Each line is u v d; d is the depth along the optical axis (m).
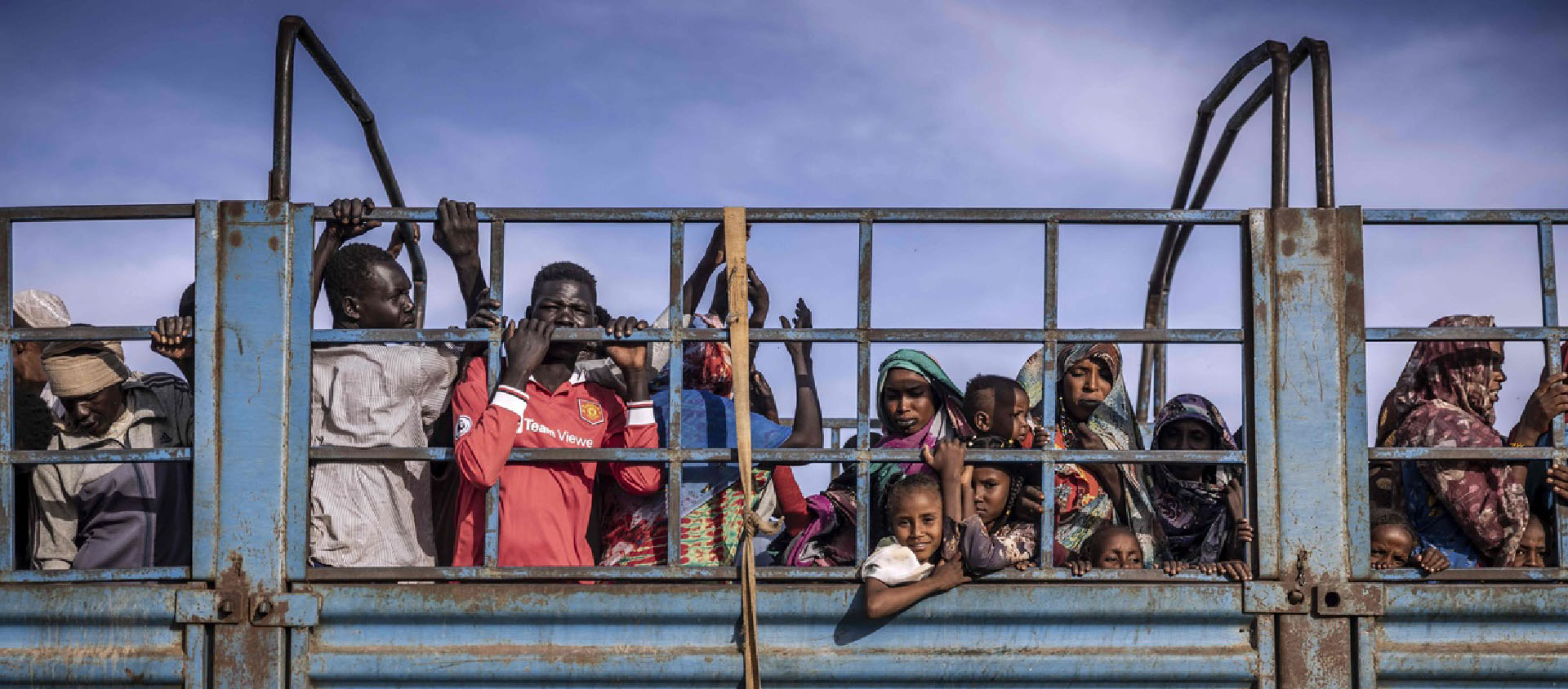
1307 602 3.06
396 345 3.64
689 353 4.20
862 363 3.18
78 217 3.18
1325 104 3.26
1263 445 3.12
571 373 3.64
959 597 3.10
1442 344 3.83
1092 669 3.06
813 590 3.10
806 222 3.22
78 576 3.08
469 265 3.51
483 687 3.07
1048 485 3.17
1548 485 3.28
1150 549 3.89
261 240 3.17
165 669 3.03
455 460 3.20
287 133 3.23
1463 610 3.05
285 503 3.10
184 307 3.72
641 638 3.10
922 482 3.27
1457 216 3.16
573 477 3.54
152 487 3.70
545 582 3.26
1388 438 3.96
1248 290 3.17
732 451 3.18
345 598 3.07
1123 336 3.18
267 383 3.13
